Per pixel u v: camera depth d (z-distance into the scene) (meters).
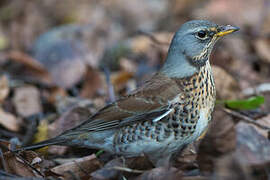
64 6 20.52
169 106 9.16
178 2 19.77
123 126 9.56
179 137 9.23
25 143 10.78
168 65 9.80
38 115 12.06
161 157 9.43
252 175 7.97
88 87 13.76
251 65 15.40
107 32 18.27
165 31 17.94
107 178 8.48
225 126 8.14
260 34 17.12
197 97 9.22
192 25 9.53
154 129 9.27
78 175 8.86
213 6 19.59
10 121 11.37
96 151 10.52
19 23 18.45
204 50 9.51
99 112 9.74
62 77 14.18
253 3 19.48
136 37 17.59
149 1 21.05
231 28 9.61
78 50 15.10
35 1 20.22
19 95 12.53
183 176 8.27
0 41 17.33
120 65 15.12
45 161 9.54
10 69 14.77
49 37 16.03
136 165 8.95
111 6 20.84
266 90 12.61
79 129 9.52
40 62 14.96
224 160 7.92
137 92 9.70
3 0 19.80
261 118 10.77
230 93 12.07
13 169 8.70
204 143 8.15
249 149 8.04
